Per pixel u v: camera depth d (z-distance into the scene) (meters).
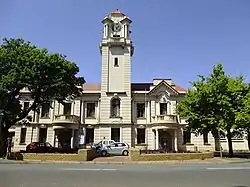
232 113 29.09
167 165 20.53
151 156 24.53
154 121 39.53
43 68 27.48
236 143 40.66
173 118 38.88
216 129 30.06
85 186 10.27
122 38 42.00
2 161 21.73
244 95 31.39
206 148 39.94
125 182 11.30
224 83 31.19
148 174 13.97
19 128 40.22
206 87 30.98
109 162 23.00
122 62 41.62
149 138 39.78
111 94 40.34
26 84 26.48
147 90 42.38
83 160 23.91
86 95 41.25
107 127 39.41
